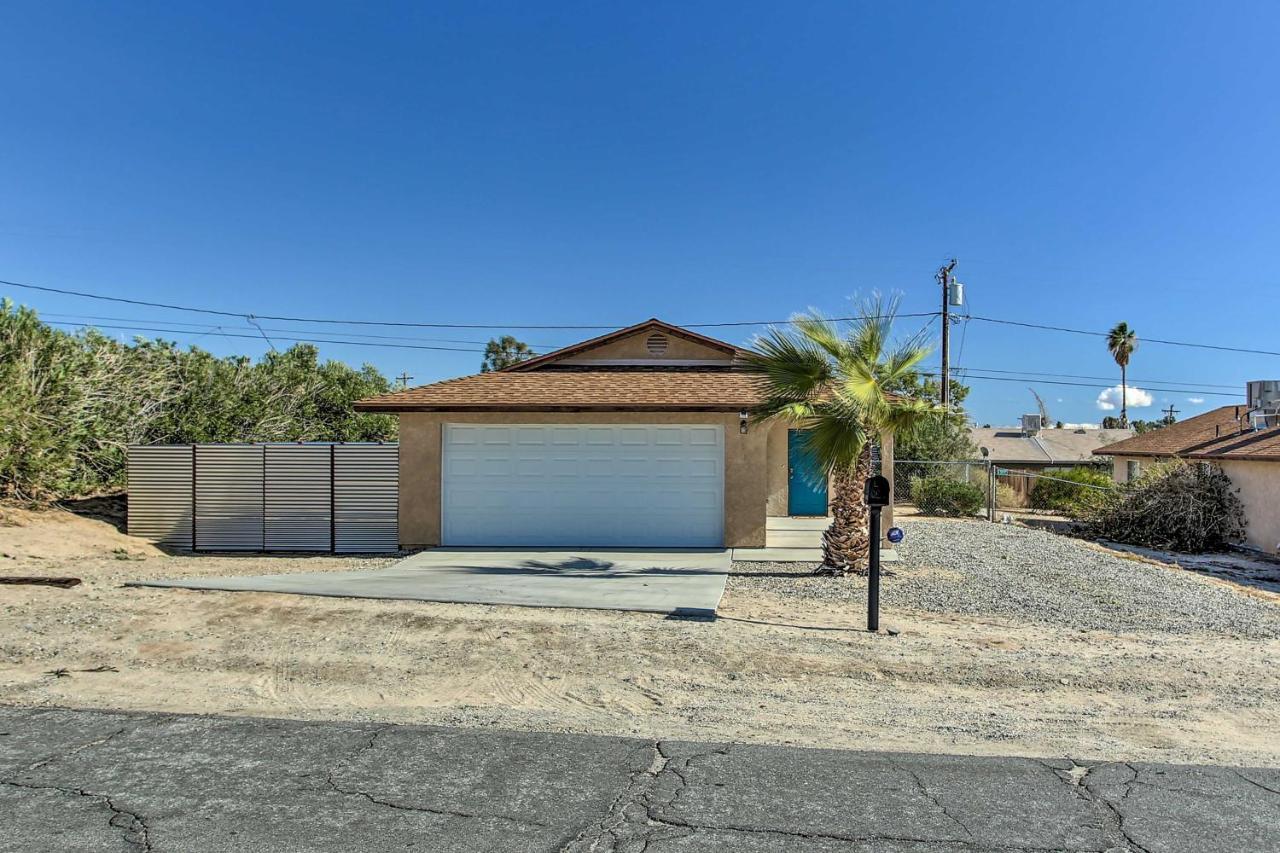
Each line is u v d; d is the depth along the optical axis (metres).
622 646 7.78
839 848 3.88
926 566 13.31
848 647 7.88
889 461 14.92
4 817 4.09
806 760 5.04
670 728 5.70
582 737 5.41
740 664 7.29
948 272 29.36
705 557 13.37
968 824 4.16
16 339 15.23
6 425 13.92
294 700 6.30
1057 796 4.54
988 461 25.19
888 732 5.70
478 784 4.57
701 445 14.38
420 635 8.10
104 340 18.67
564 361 17.98
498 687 6.68
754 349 11.75
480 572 11.71
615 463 14.43
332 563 13.11
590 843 3.89
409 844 3.85
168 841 3.85
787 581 11.61
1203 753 5.38
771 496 18.91
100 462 16.97
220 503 14.70
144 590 9.82
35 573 10.72
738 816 4.21
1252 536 18.83
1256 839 4.04
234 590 9.92
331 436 25.48
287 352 27.91
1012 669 7.24
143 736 5.31
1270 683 7.02
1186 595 11.48
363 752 5.07
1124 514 20.19
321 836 3.92
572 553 13.76
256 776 4.65
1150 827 4.16
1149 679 7.05
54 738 5.25
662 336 17.92
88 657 7.26
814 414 11.70
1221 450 20.50
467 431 14.54
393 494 14.50
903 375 12.16
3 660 7.12
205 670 7.03
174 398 19.28
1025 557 14.73
